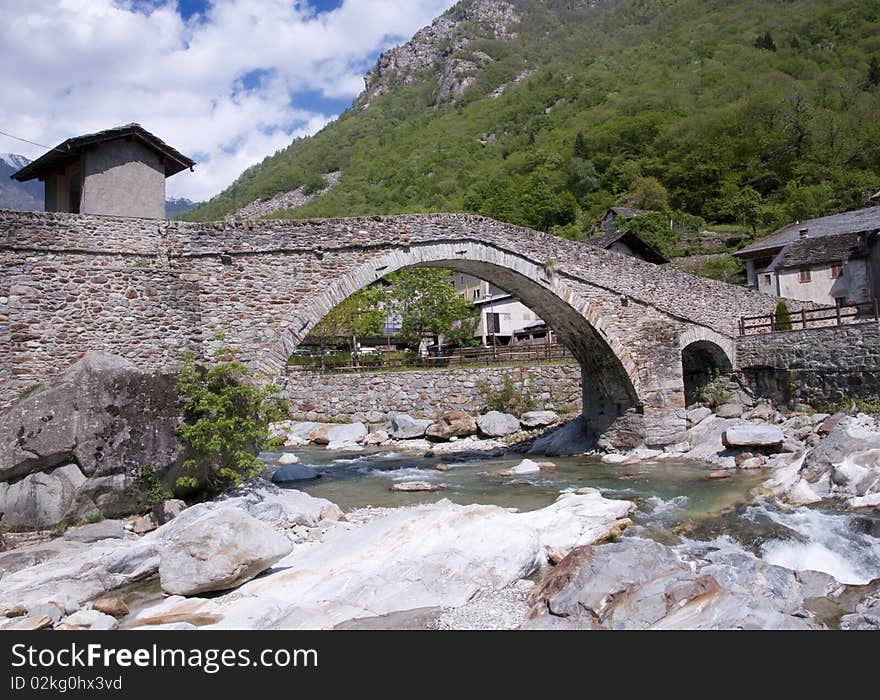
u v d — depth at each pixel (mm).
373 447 26281
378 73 194750
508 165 87375
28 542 11008
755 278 43812
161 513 12344
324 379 30688
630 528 12383
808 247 35656
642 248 45125
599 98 102938
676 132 78000
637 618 7816
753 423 20188
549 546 10922
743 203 64000
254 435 13656
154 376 12719
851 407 18547
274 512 12758
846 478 13445
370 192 97062
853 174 62594
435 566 9297
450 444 25547
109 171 16016
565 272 19922
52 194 17438
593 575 8516
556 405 27844
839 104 75625
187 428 12797
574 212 69688
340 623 7996
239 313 15445
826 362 19688
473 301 50906
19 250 13344
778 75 86562
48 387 11867
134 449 12242
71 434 11594
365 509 14633
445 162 98812
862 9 98750
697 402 23750
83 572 9391
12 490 11227
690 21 131000
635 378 21094
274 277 15852
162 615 8328
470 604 8680
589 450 22641
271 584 9242
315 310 16172
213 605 8602
